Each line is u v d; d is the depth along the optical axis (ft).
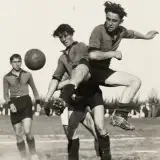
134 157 29.37
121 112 20.95
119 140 39.42
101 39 20.71
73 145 23.36
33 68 26.22
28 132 28.07
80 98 22.68
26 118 28.09
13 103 28.07
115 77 21.17
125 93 21.03
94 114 22.48
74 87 19.86
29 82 28.76
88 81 21.47
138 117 79.77
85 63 20.83
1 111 76.64
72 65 22.97
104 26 20.76
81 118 23.21
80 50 22.84
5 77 28.25
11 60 28.66
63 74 23.67
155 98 81.00
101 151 22.91
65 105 19.48
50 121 60.90
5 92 28.45
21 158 28.63
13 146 34.63
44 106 23.75
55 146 34.53
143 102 81.05
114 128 51.39
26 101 28.14
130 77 21.17
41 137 40.55
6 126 51.11
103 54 20.18
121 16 20.43
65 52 23.18
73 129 23.26
